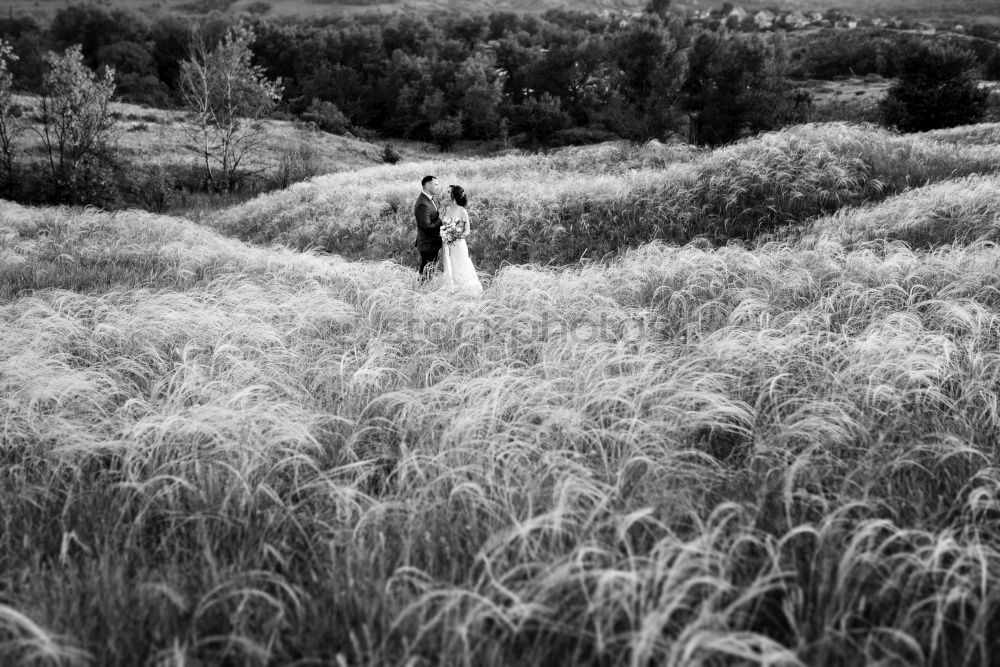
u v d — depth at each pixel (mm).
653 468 3203
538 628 2230
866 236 9594
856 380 4328
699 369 4637
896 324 5238
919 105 39844
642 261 9172
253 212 22547
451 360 5520
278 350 5609
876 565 2506
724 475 3271
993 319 4980
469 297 7945
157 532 3047
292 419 3947
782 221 12602
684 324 6195
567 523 2789
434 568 2623
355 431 3975
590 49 102500
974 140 22203
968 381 4145
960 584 2295
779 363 4660
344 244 17000
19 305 7090
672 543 2475
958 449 3072
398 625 2240
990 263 6629
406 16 142750
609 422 3957
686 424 3779
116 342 6035
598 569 2379
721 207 13398
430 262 10750
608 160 24844
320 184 25531
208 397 4531
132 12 125250
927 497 3006
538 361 5375
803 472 3168
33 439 3932
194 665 2146
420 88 107375
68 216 19266
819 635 2213
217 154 39438
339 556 2682
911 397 4129
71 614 2336
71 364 5516
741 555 2576
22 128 27062
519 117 103125
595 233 14242
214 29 114625
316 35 131625
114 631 2232
